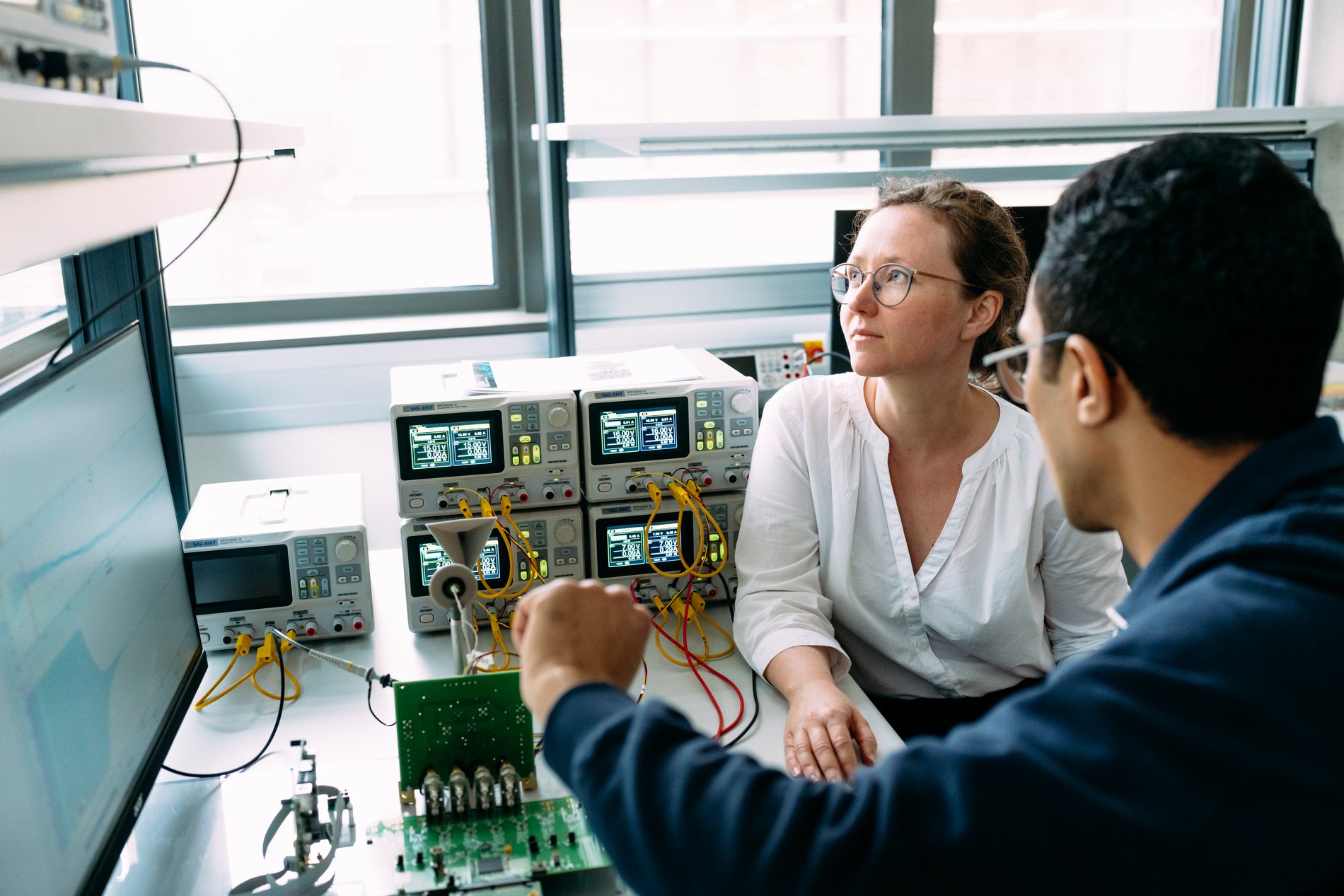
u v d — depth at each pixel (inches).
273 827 41.1
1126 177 22.9
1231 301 21.1
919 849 19.9
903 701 58.9
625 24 98.4
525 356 98.4
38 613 32.2
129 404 43.3
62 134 21.5
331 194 96.3
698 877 21.2
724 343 105.3
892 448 56.7
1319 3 106.2
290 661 57.6
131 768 38.8
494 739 44.3
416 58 95.3
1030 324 25.6
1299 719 19.3
